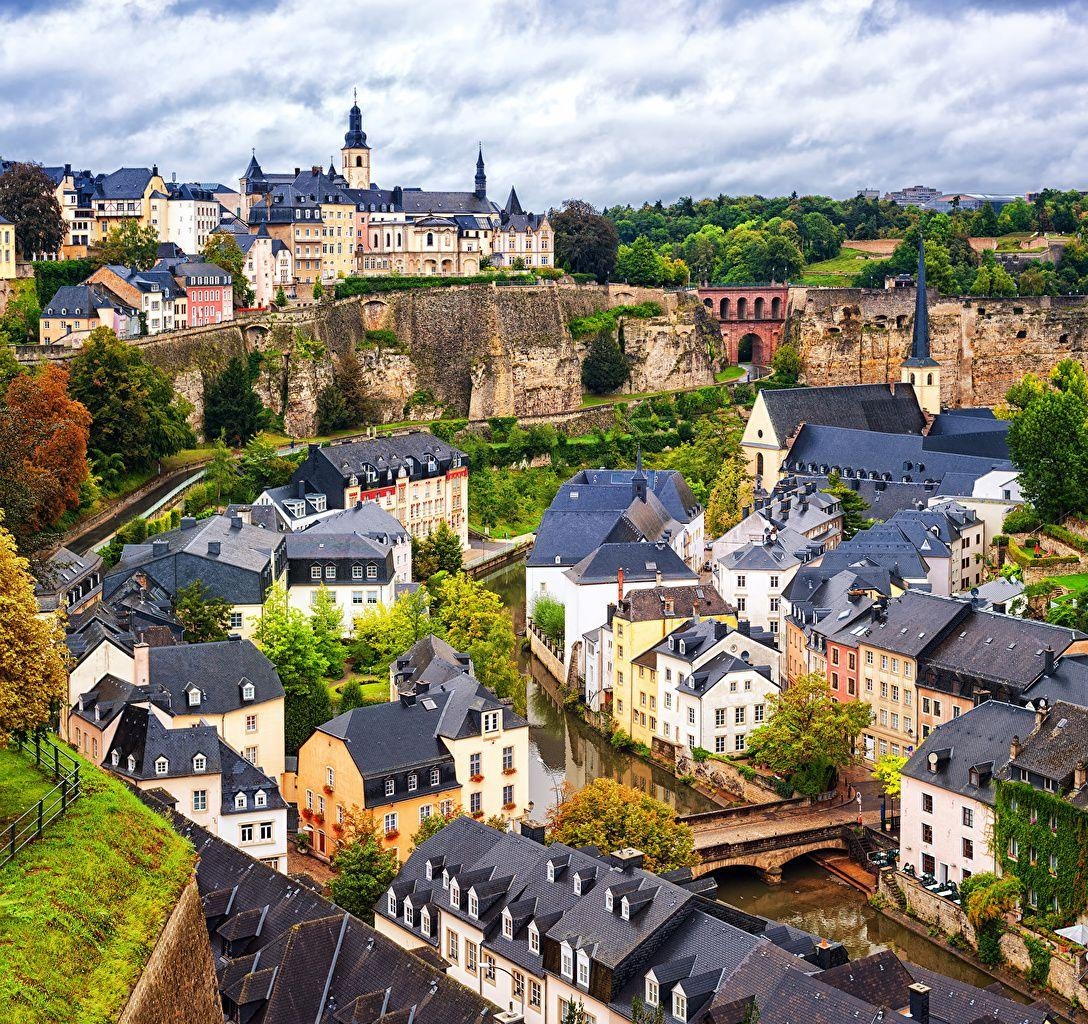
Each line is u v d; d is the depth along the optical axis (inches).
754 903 6314.0
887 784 6688.0
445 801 6259.8
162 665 6476.4
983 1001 4217.5
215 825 5826.8
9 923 3034.0
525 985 4749.0
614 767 7864.2
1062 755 5723.4
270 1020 4094.5
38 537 6801.2
